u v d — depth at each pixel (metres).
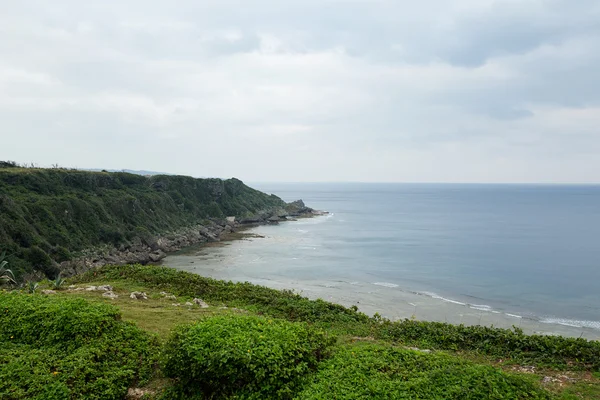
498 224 98.38
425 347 13.32
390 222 104.69
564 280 41.38
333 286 38.09
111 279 22.05
